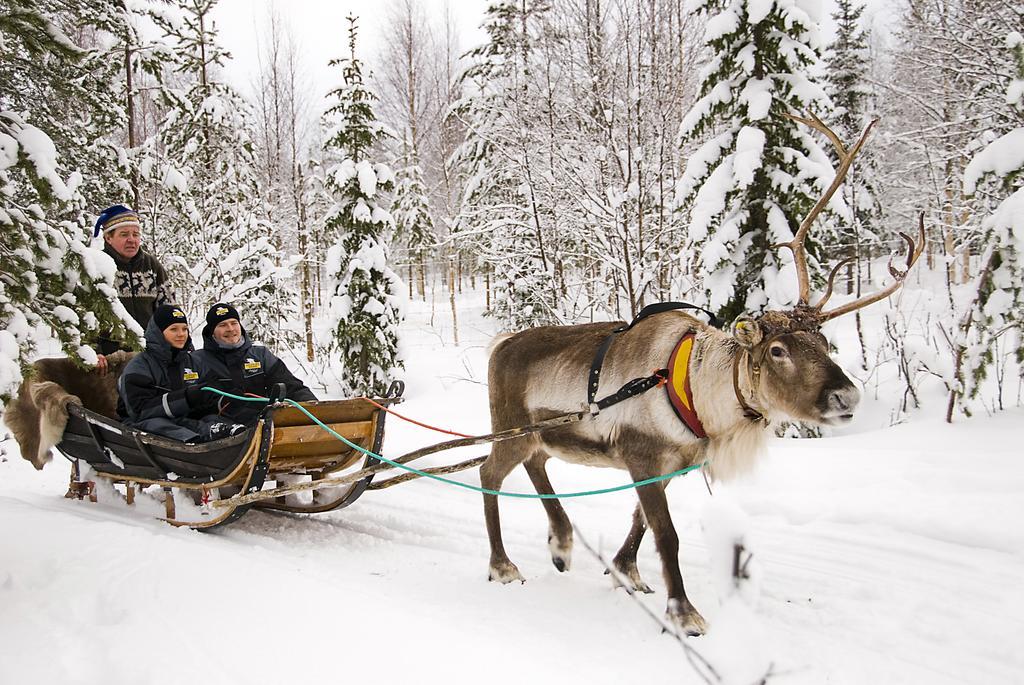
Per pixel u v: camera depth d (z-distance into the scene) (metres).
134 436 5.74
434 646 3.49
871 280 10.71
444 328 26.53
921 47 14.84
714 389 4.20
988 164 8.08
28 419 6.51
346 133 14.38
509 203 13.46
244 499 5.30
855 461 6.83
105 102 13.80
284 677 3.15
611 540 5.73
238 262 16.81
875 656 3.76
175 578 4.24
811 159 9.37
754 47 9.25
